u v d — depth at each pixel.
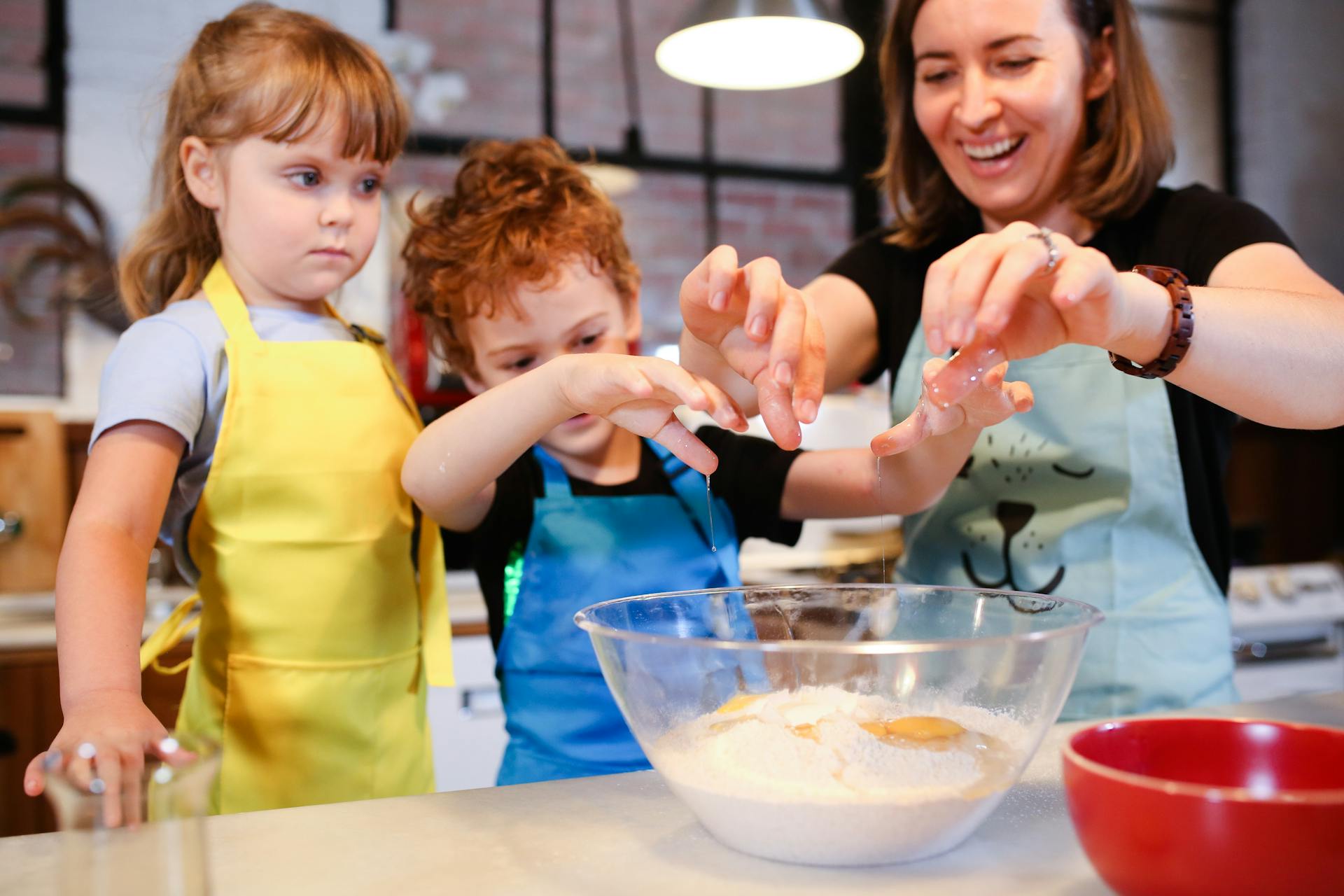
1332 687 2.46
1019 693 0.59
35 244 2.75
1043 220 1.23
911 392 1.23
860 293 1.28
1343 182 3.90
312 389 1.04
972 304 0.59
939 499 1.17
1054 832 0.64
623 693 0.62
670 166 3.43
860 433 2.58
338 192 1.06
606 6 3.36
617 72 3.38
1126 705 1.12
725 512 1.20
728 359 0.83
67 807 0.44
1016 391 0.84
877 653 0.58
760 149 3.53
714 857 0.61
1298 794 0.47
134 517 0.90
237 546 1.01
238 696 1.02
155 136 2.82
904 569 1.28
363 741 1.05
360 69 1.06
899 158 1.31
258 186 1.03
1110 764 0.56
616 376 0.77
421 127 3.17
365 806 0.72
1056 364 1.15
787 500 1.18
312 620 1.03
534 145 1.30
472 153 1.33
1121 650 1.12
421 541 1.12
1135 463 1.12
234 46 1.05
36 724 1.95
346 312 2.54
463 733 2.06
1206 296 0.77
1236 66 3.75
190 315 1.03
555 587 1.10
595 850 0.63
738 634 0.74
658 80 3.42
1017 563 1.16
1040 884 0.57
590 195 1.23
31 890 0.58
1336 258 3.89
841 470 1.13
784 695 0.60
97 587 0.83
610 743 1.06
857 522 2.58
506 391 0.90
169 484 0.95
